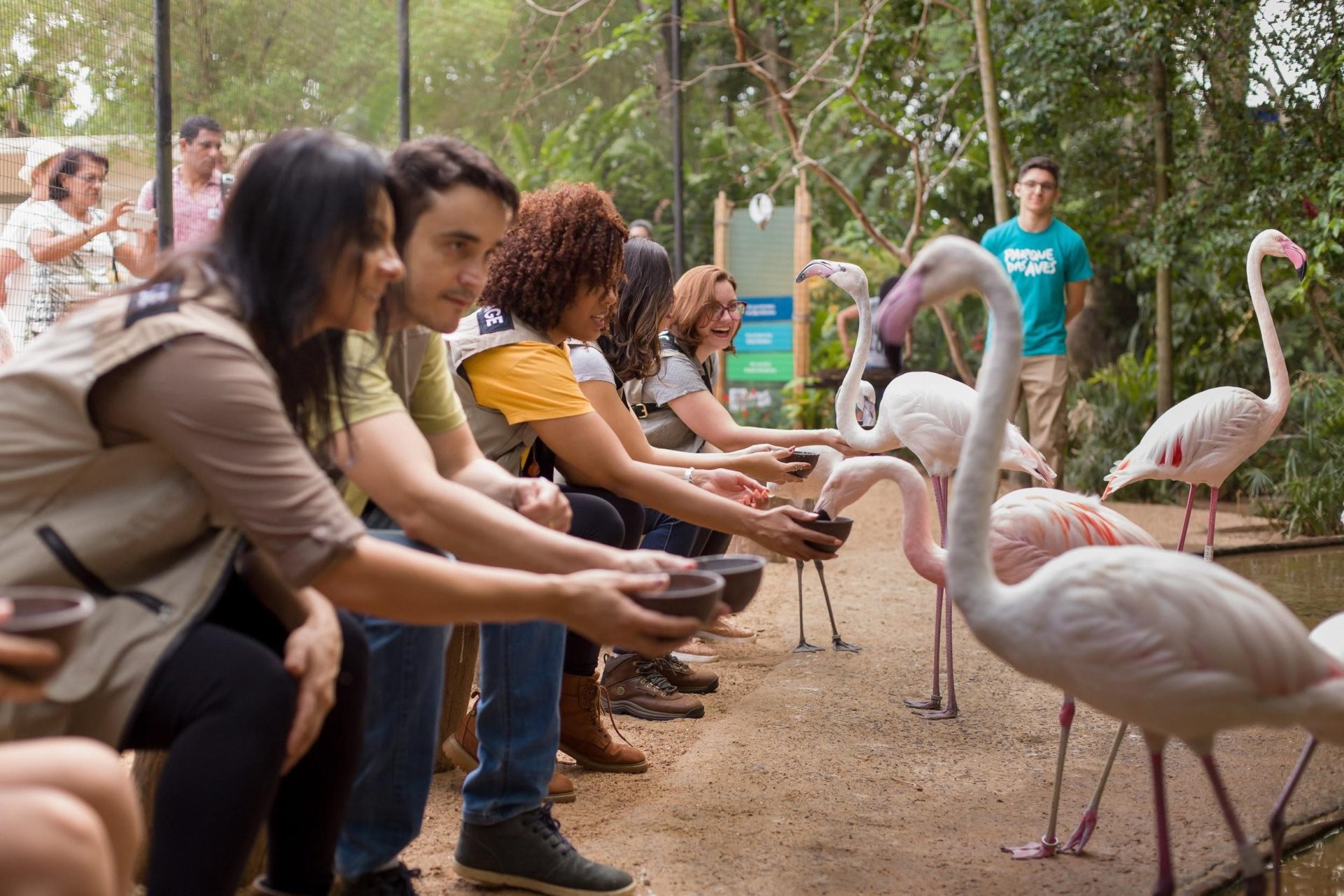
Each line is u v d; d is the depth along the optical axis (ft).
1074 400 33.78
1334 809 9.81
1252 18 25.98
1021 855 8.96
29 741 5.48
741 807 10.05
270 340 5.92
